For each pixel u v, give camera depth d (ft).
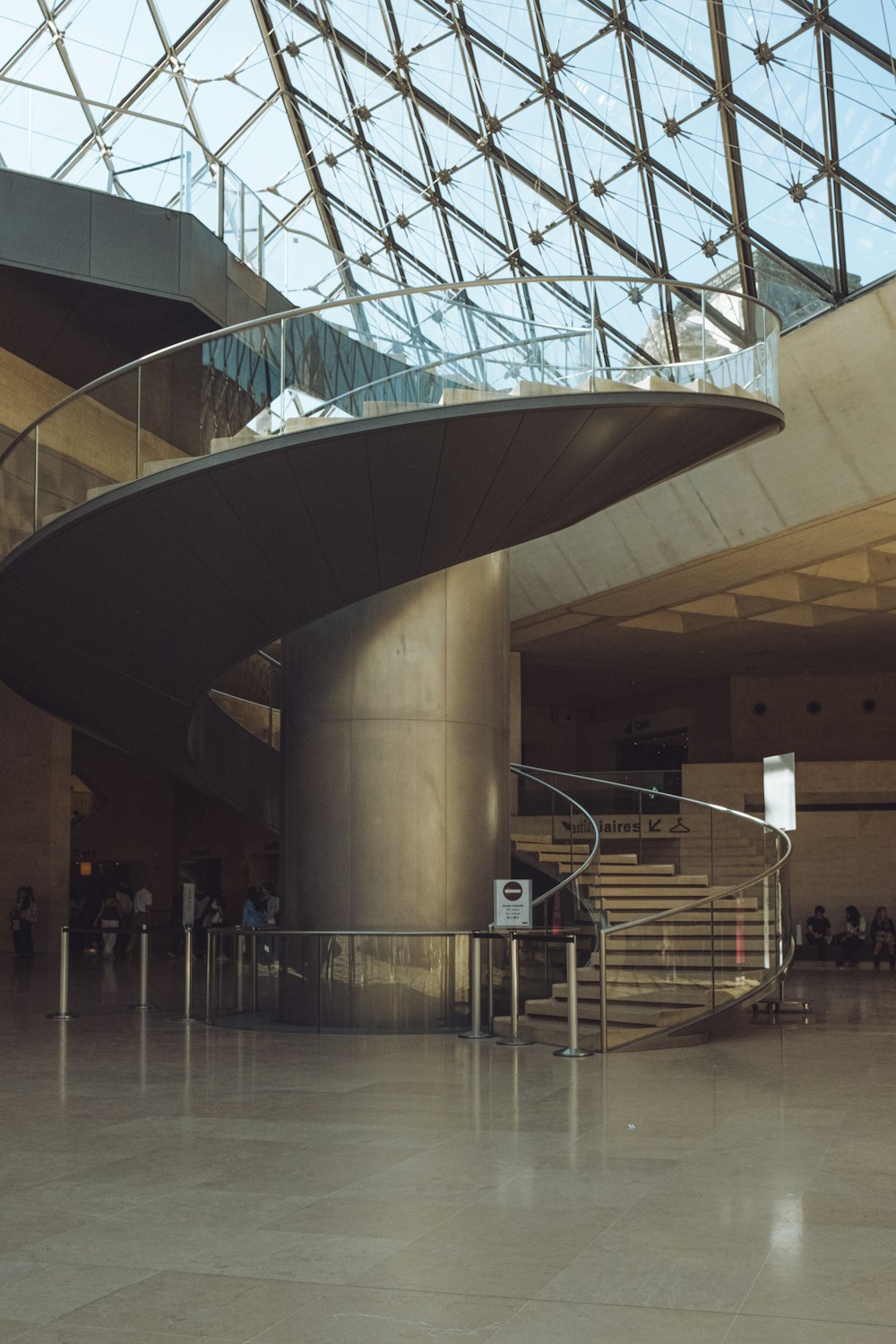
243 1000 48.29
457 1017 45.62
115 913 101.09
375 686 48.03
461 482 39.04
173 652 45.42
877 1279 15.97
